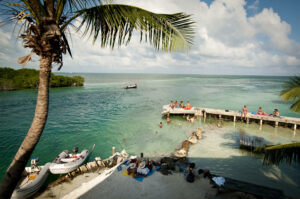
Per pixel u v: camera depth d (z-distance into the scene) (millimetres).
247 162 11234
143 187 7383
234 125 20203
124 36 3459
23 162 3225
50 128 18672
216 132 17469
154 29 3426
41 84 3021
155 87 67688
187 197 6746
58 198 8047
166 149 13461
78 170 10039
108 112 25953
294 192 8344
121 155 11156
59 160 10281
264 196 6133
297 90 5297
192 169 8055
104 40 3488
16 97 39750
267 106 31156
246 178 9492
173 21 3469
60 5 3018
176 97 41062
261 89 61656
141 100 36750
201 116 23734
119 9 3297
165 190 7172
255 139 13648
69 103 33156
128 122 20891
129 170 8375
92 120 21781
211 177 7930
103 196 6852
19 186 8188
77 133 17188
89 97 40875
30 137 3107
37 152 13344
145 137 16109
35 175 9016
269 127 19578
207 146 13773
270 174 9891
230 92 51531
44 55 2914
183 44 3480
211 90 57219
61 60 3211
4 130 17797
